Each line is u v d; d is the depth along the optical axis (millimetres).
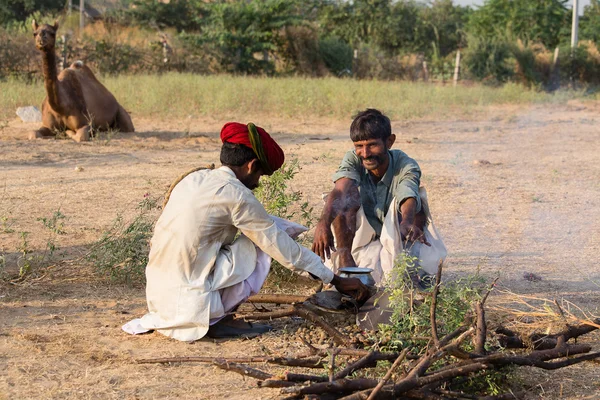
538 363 3383
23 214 6973
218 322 4191
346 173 4594
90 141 11984
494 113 18625
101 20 34844
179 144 11984
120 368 3703
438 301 3732
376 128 4457
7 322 4324
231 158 4125
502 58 30078
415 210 4387
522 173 9953
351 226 4543
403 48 39656
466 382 3371
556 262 5879
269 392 3455
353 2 40156
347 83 21906
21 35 22938
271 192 5547
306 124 15008
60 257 5648
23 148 11031
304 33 30219
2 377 3545
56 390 3412
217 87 18000
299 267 4066
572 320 4285
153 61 25891
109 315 4512
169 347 3998
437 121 16453
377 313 4105
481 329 3434
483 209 7715
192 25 38469
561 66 31547
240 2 29828
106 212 7152
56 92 11797
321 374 3453
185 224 4012
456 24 41562
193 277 4070
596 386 3555
